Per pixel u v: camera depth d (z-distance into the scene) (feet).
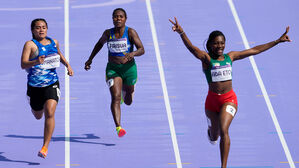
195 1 159.12
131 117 112.37
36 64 86.07
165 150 101.19
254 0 160.86
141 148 101.71
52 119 91.45
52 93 92.32
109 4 156.87
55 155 98.73
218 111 89.10
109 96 120.16
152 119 111.75
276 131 107.96
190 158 98.73
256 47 88.38
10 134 106.01
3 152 99.60
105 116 112.98
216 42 84.28
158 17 151.02
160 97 119.65
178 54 136.26
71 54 134.72
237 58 87.81
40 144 102.68
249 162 97.45
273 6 157.99
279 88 123.65
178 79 126.52
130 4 156.76
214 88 86.89
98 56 135.03
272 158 98.94
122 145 102.68
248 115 113.39
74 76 126.62
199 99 119.34
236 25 148.56
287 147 102.63
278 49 139.23
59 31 143.54
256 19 151.53
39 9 153.38
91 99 118.73
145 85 123.75
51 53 91.50
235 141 104.32
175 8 155.43
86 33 143.23
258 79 126.82
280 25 149.18
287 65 132.67
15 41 139.44
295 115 113.50
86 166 95.40
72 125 109.60
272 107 116.37
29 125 109.50
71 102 117.39
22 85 123.13
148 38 142.00
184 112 114.52
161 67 131.03
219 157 99.30
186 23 148.56
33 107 95.04
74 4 156.35
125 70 101.50
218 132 92.84
